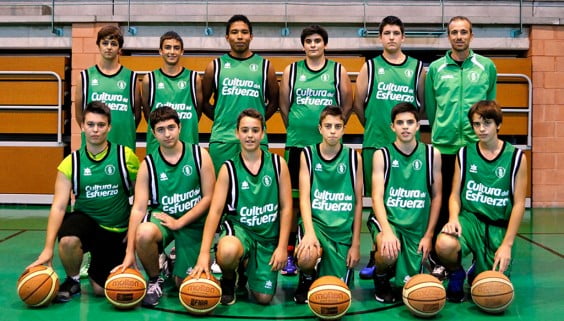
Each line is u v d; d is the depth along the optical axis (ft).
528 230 14.39
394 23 10.36
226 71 10.69
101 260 8.61
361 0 19.54
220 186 8.30
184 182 8.61
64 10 19.77
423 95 10.72
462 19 9.90
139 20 18.40
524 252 11.85
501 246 8.38
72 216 8.59
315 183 8.57
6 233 13.92
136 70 18.21
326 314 7.28
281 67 18.43
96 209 8.69
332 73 10.46
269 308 8.07
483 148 8.68
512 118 18.49
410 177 8.69
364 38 18.49
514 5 19.49
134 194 9.21
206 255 8.00
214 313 7.77
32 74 18.51
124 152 8.82
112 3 19.63
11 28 18.78
